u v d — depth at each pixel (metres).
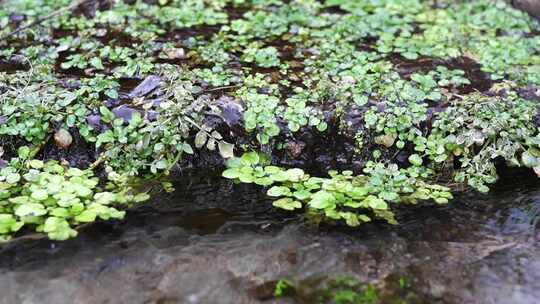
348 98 1.16
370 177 1.10
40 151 1.12
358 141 1.14
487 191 1.10
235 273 0.96
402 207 1.06
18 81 1.15
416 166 1.12
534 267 0.98
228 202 1.08
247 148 1.14
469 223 1.04
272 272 0.96
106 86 1.15
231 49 1.26
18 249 0.98
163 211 1.06
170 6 1.40
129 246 1.00
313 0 1.44
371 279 0.96
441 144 1.12
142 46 1.25
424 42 1.32
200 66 1.22
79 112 1.12
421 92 1.17
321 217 1.04
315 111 1.14
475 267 0.97
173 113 1.09
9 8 1.38
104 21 1.34
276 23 1.34
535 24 1.42
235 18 1.37
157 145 1.09
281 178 1.09
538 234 1.03
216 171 1.13
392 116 1.13
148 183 1.10
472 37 1.35
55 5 1.40
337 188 1.07
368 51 1.29
